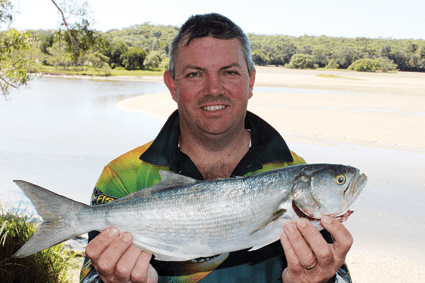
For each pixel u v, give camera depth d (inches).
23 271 206.2
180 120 88.9
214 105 79.8
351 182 78.2
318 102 1469.0
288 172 79.0
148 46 5949.8
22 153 597.6
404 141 772.6
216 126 80.7
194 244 77.7
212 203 77.6
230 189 78.2
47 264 218.1
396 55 5733.3
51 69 3171.8
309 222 70.6
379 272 269.3
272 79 2974.9
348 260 289.6
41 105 1215.6
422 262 285.9
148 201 79.3
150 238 78.0
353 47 5935.0
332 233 70.6
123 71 3833.7
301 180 77.7
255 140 87.9
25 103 1253.7
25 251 73.2
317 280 72.2
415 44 5802.2
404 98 1756.9
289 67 5605.3
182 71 81.7
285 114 1103.0
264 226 76.8
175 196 79.1
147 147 93.7
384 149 701.9
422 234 338.6
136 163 90.4
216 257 84.3
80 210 78.4
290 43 6171.3
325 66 5797.2
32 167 524.7
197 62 79.0
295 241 70.6
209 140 84.2
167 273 84.4
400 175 531.5
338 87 2370.8
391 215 383.2
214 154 87.7
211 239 77.4
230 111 81.0
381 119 1055.6
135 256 72.4
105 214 78.5
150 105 1288.1
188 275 83.4
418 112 1245.7
